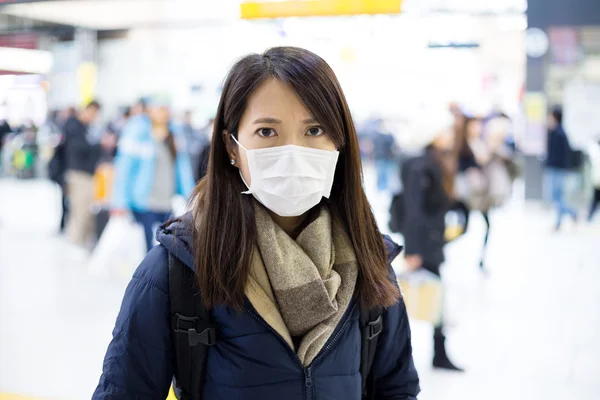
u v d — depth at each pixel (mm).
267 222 1235
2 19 7043
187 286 1196
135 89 10602
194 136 8172
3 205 12352
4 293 5602
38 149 15773
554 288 5730
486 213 6289
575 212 8680
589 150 8695
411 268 3895
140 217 6402
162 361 1201
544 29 8836
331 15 4648
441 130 4508
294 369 1182
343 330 1247
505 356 4082
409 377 1412
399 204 4023
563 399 3432
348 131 1275
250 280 1192
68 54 9508
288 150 1192
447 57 9070
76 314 4953
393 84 9945
